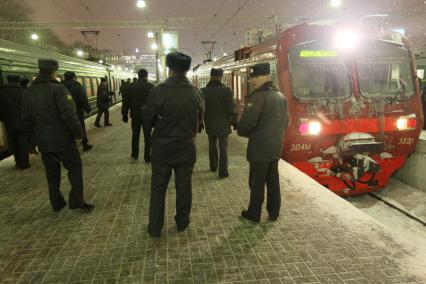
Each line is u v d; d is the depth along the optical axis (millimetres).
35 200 4887
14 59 8828
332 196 4832
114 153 7840
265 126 3756
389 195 7203
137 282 2934
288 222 4012
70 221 4160
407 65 6629
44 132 4047
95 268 3146
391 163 6832
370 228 3820
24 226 4043
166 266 3156
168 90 3426
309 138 6266
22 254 3416
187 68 3512
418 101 6629
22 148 6445
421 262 3137
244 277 2975
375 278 2918
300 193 4945
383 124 6445
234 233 3768
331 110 6285
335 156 6477
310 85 6316
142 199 4867
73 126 4047
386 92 6531
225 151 5703
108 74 22203
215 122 5605
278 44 6449
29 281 2975
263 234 3729
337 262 3160
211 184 5469
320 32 6348
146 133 6762
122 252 3414
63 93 3998
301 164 6516
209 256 3312
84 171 6348
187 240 3633
